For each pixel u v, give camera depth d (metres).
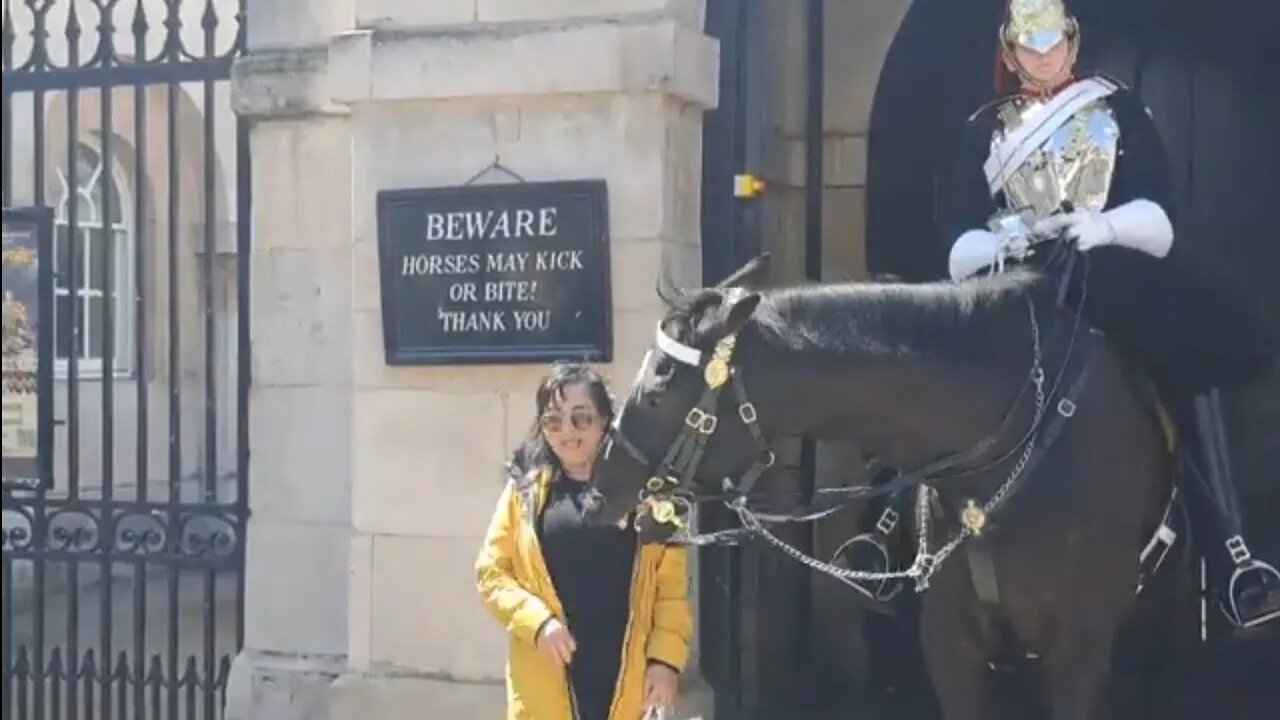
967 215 5.30
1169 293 5.81
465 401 6.59
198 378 13.32
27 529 8.10
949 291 4.60
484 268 6.48
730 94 6.77
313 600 7.21
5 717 7.88
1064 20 5.11
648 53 6.25
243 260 7.40
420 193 6.55
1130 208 4.89
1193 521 5.15
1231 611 5.06
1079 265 4.94
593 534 4.71
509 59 6.39
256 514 7.32
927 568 4.62
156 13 12.22
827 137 8.07
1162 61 7.61
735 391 4.31
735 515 6.02
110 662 7.57
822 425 4.46
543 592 4.71
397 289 6.60
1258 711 7.03
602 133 6.37
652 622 4.80
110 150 7.45
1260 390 6.98
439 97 6.50
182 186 13.23
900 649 7.41
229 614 10.95
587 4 6.40
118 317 13.18
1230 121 7.49
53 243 7.67
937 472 4.59
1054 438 4.61
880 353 4.41
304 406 7.22
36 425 7.68
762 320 4.38
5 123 7.71
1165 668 7.01
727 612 6.71
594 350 6.35
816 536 7.21
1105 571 4.73
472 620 6.60
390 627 6.71
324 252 7.17
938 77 7.80
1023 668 6.55
